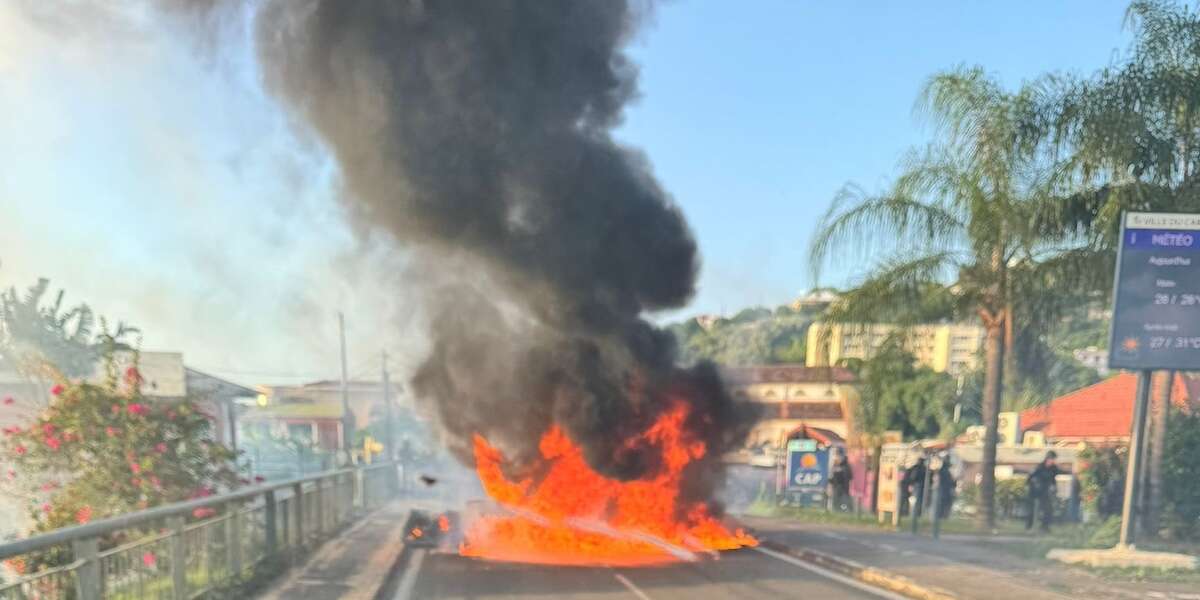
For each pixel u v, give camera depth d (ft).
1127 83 44.75
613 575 35.86
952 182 51.93
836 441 88.17
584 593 31.86
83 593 19.19
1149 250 36.68
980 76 50.60
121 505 33.94
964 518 64.03
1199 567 34.47
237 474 39.60
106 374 37.42
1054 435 103.19
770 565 38.88
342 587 31.32
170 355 81.61
